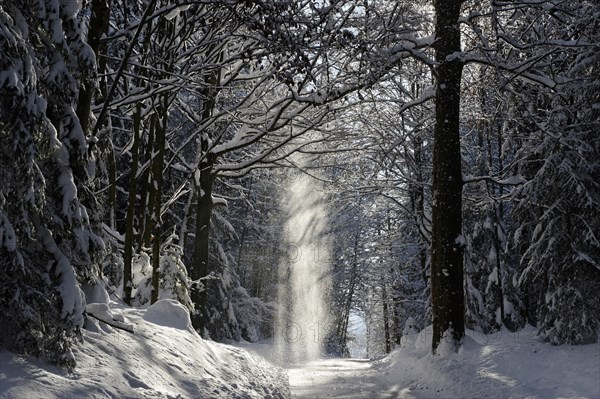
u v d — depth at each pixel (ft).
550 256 45.96
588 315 43.86
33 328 23.54
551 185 47.06
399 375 48.16
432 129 77.36
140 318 36.01
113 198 50.83
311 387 43.68
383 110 76.18
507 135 62.08
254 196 136.36
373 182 84.12
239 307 122.93
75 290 24.95
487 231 87.35
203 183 73.92
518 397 32.76
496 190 93.30
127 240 48.88
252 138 64.08
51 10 26.58
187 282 57.62
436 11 51.26
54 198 26.71
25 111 23.27
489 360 41.78
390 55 48.55
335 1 38.42
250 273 154.81
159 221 51.60
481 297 86.89
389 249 113.50
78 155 28.43
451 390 38.04
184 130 90.58
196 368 32.78
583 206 45.29
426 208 86.53
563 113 48.98
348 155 78.02
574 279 44.86
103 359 26.53
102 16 34.71
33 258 25.09
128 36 49.37
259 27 35.99
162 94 50.78
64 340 24.21
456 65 50.01
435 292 48.57
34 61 25.68
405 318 115.14
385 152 70.44
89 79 29.66
